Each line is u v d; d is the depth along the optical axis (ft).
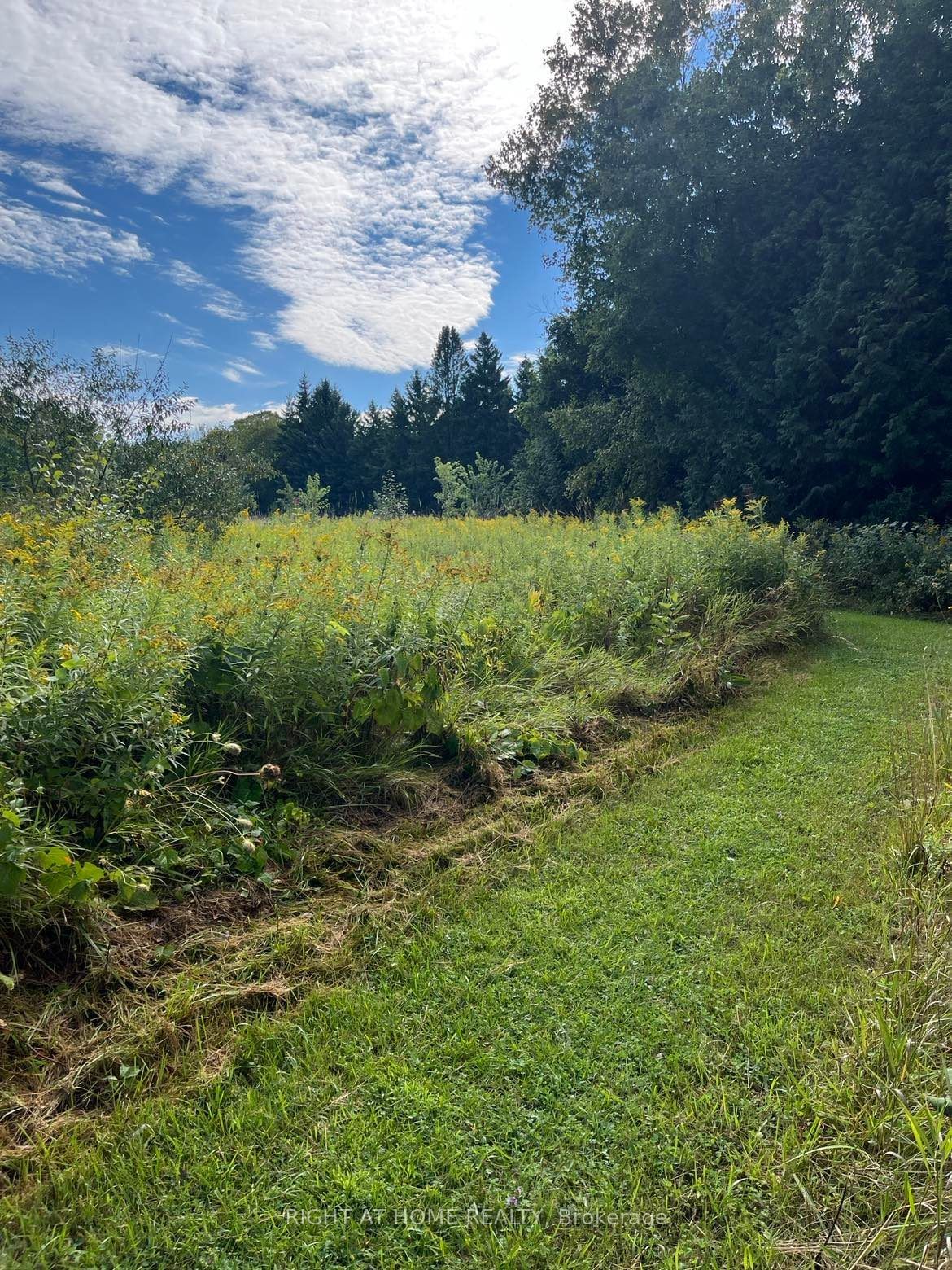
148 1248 5.42
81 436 25.79
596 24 63.52
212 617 12.17
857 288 47.19
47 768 9.46
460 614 17.28
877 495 51.01
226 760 11.82
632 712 17.76
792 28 52.65
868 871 10.54
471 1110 6.64
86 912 8.37
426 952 8.90
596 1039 7.48
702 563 26.03
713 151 54.44
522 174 68.33
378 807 12.35
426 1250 5.44
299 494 55.47
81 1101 6.71
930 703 14.25
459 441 158.51
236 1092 6.82
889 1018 7.20
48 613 11.37
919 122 45.96
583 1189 5.90
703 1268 5.26
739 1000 8.00
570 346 88.38
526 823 12.31
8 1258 5.29
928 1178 5.58
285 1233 5.53
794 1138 6.13
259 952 8.80
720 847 11.41
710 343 58.08
